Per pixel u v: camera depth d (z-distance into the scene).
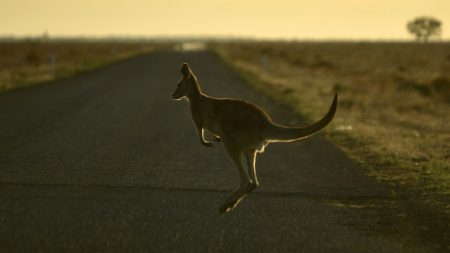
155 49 144.00
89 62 77.31
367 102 36.00
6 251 10.59
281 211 13.40
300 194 14.91
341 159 19.42
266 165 18.47
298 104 34.12
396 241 11.41
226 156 19.62
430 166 18.36
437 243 11.35
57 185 15.42
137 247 10.92
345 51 130.12
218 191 15.12
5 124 25.92
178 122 27.30
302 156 19.95
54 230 11.80
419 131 26.42
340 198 14.55
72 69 62.09
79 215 12.87
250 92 40.62
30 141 21.75
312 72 64.75
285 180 16.42
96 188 15.21
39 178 16.12
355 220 12.74
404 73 63.97
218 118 12.95
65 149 20.33
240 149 12.87
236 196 12.70
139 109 31.78
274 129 12.56
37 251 10.62
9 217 12.62
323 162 18.95
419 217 12.96
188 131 24.75
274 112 30.75
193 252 10.72
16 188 15.06
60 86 44.88
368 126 26.61
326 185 15.86
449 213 13.25
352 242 11.34
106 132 24.20
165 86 45.47
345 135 24.12
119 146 21.12
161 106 33.12
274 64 79.62
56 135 23.20
